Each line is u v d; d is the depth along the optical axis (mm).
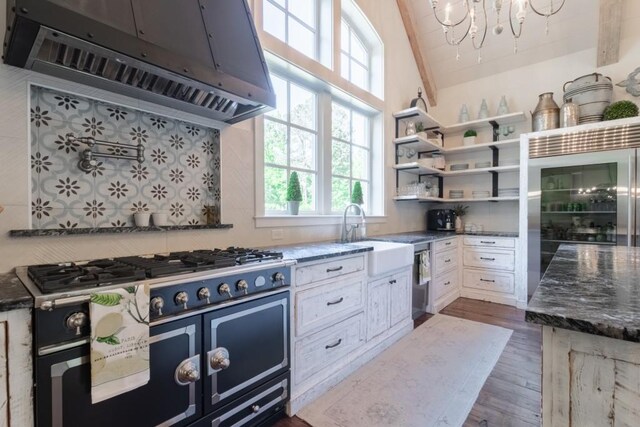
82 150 1533
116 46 1159
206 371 1315
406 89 4203
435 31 4137
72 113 1506
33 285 1057
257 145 2275
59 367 949
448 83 4617
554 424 673
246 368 1474
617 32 3320
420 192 3922
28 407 909
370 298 2383
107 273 1156
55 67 1328
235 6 1776
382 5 3689
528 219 3480
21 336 900
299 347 1786
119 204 1664
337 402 1829
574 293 833
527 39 3805
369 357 2332
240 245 2172
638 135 2900
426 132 4156
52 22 1014
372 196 3754
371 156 3764
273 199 2588
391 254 2551
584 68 3670
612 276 1066
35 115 1400
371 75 3723
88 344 1002
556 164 3303
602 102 3227
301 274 1792
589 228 3145
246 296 1475
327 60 2914
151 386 1146
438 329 2936
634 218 2896
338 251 2049
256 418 1543
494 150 4227
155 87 1555
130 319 1062
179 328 1224
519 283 3588
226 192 2088
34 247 1367
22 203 1335
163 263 1370
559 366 667
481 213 4422
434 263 3416
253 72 1716
